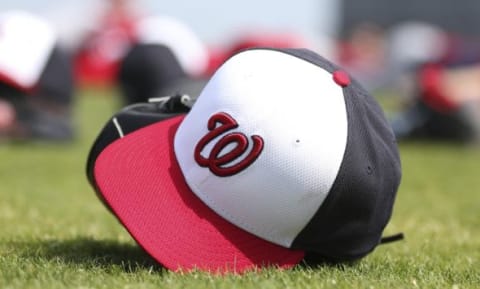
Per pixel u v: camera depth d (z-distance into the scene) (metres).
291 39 5.18
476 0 11.84
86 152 3.53
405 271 1.68
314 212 1.59
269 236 1.60
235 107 1.60
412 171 3.27
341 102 1.60
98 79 9.34
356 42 10.33
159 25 4.02
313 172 1.58
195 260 1.58
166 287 1.53
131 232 1.58
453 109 4.36
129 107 1.73
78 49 9.35
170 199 1.61
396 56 8.87
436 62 4.48
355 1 12.27
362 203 1.60
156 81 3.81
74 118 4.17
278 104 1.59
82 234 1.95
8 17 3.54
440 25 12.02
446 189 2.78
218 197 1.60
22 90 3.53
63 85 3.64
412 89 4.55
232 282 1.54
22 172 2.86
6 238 1.87
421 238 2.02
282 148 1.58
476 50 4.52
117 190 1.61
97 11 9.34
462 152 4.18
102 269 1.63
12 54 3.48
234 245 1.60
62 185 2.60
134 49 3.87
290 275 1.58
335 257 1.64
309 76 1.61
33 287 1.53
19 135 3.58
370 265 1.70
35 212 2.16
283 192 1.58
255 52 1.64
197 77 3.90
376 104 1.65
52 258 1.70
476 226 2.19
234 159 1.59
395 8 12.17
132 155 1.63
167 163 1.63
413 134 4.48
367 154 1.60
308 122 1.58
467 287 1.61
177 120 1.67
